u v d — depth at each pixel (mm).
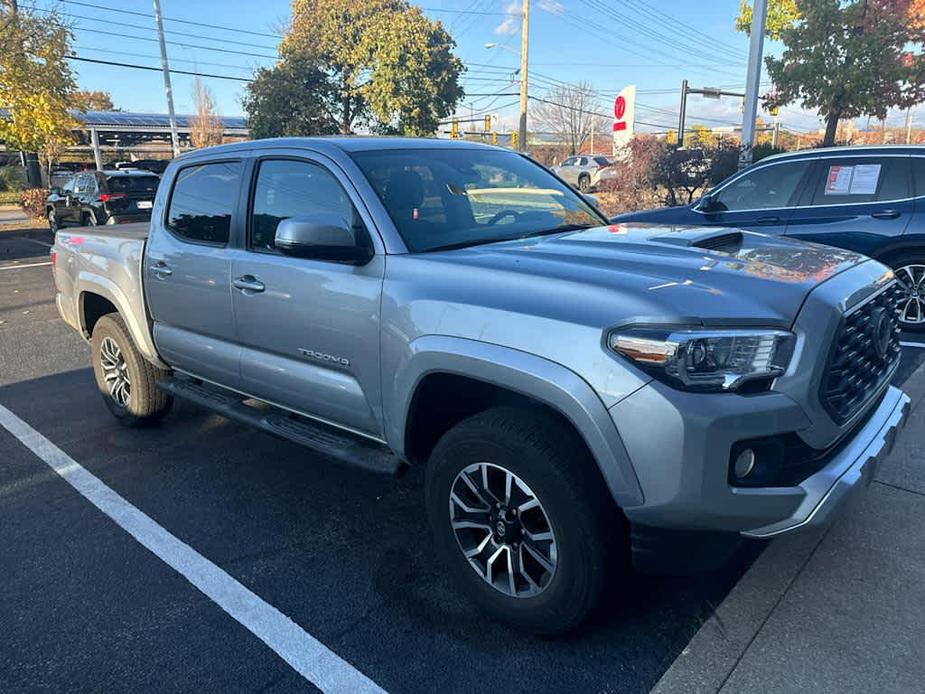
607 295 2484
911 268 6648
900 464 4062
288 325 3488
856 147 6863
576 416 2393
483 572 2848
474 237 3346
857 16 14250
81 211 17250
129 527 3756
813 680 2492
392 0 29812
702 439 2254
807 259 2975
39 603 3113
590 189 28766
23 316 9234
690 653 2652
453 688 2539
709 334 2305
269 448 4762
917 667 2529
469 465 2766
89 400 5844
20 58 19656
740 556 3240
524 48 29594
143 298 4547
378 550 3477
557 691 2504
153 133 52625
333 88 31109
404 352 2912
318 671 2648
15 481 4348
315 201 3482
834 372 2537
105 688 2596
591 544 2484
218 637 2859
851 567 3119
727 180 7578
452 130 41781
